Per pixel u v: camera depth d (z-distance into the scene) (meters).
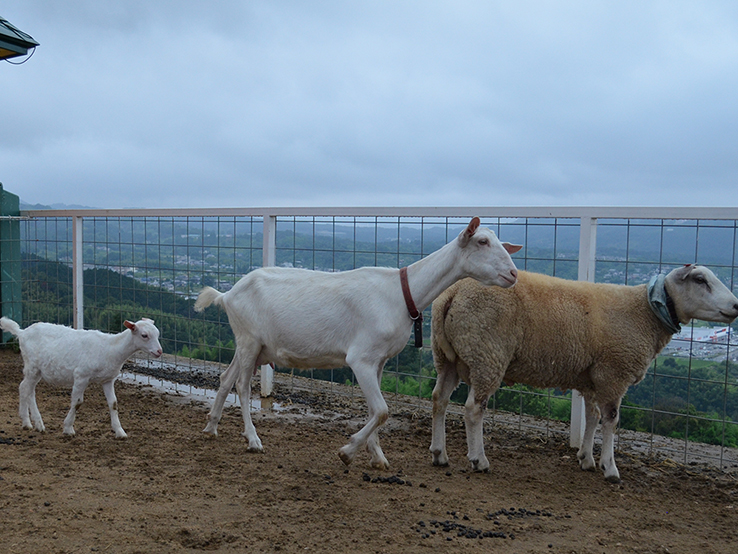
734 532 4.45
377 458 5.47
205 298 6.35
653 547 4.09
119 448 5.73
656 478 5.65
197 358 9.46
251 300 5.92
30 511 4.06
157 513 4.16
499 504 4.73
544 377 5.60
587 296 5.50
